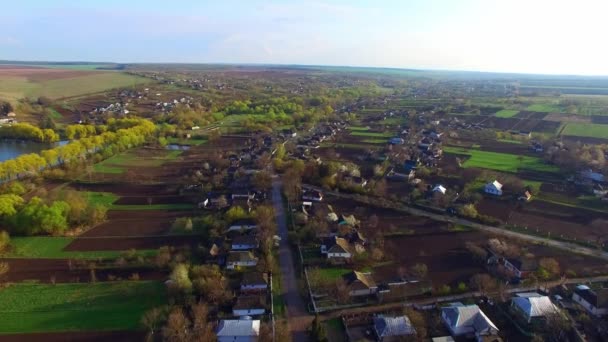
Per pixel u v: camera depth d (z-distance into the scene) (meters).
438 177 191.25
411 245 126.50
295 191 164.62
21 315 92.12
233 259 112.69
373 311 94.38
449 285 105.12
